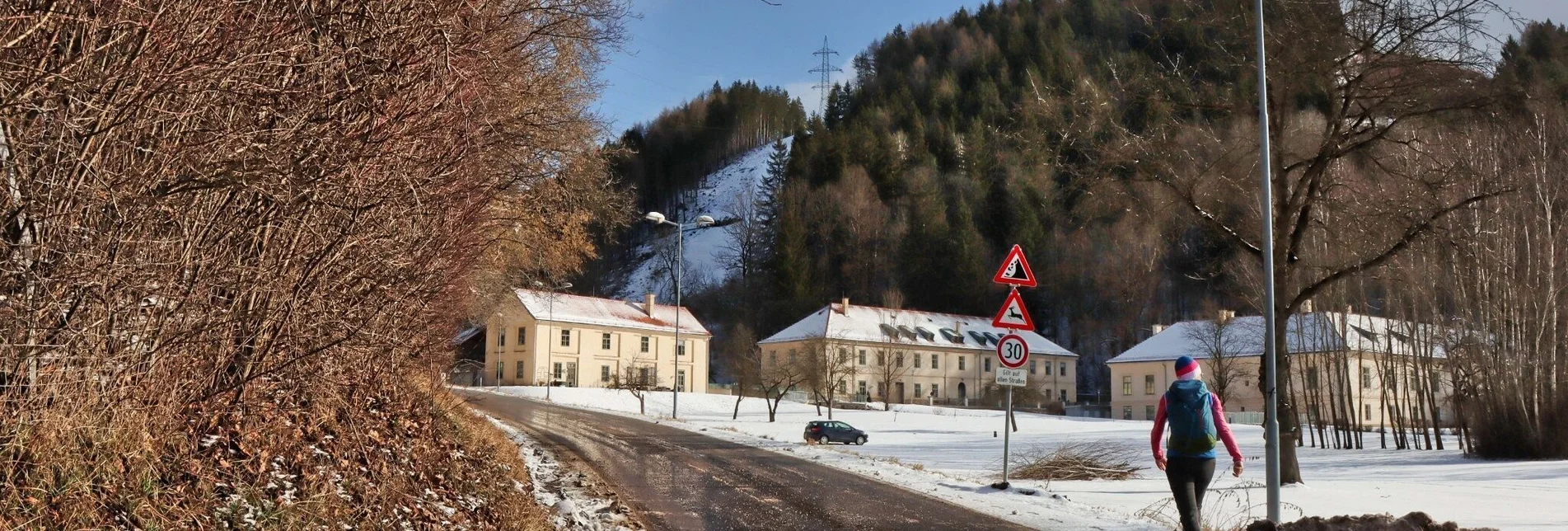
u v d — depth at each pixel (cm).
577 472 1573
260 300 639
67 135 467
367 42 603
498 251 1529
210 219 562
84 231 491
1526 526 1105
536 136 990
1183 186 1770
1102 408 8394
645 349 8281
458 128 723
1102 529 1032
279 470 715
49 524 476
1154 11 1825
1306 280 3431
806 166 12888
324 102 582
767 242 12325
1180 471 831
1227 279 4169
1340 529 706
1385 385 4109
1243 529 1030
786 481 1548
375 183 643
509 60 852
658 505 1209
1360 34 1603
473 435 1413
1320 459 2720
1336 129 1670
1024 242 10600
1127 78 1830
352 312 724
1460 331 3384
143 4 482
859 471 1767
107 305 512
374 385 945
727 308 11850
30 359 490
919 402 8906
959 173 11744
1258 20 1239
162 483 579
